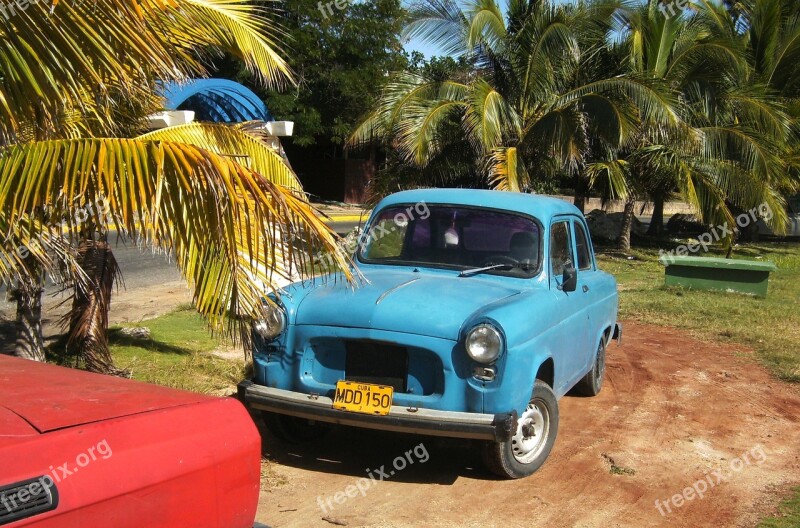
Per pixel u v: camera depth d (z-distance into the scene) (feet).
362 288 16.52
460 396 14.89
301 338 15.93
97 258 20.34
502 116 49.29
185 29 17.58
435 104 47.70
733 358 28.22
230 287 12.85
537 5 52.42
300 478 16.10
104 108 16.76
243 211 12.50
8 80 11.64
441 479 16.22
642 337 31.65
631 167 65.05
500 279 17.88
